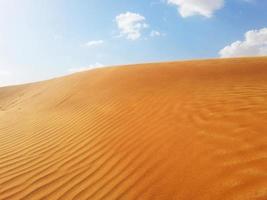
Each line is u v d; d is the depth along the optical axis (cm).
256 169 367
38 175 509
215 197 336
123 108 838
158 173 427
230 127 520
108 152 551
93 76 1667
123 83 1260
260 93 744
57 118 933
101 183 440
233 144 449
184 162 436
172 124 607
